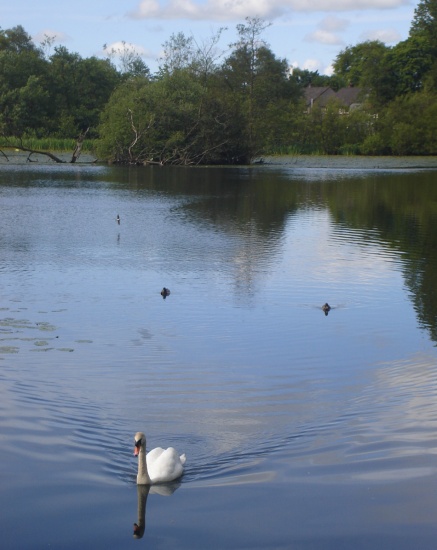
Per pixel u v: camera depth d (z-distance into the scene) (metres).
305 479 7.62
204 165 67.62
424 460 7.99
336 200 36.81
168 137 66.88
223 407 9.57
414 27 112.38
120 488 7.45
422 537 6.62
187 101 66.88
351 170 61.84
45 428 8.75
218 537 6.61
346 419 9.16
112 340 12.58
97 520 6.87
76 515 6.94
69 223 26.67
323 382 10.65
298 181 48.69
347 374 11.02
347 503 7.15
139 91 66.19
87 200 34.59
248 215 30.39
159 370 11.05
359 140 93.50
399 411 9.41
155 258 20.19
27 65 87.69
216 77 75.81
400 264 20.12
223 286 17.02
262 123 74.19
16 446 8.27
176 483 7.57
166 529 6.73
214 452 8.24
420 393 10.14
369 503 7.15
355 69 145.12
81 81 91.62
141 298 15.65
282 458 8.09
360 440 8.52
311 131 92.88
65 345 12.21
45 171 54.66
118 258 20.05
